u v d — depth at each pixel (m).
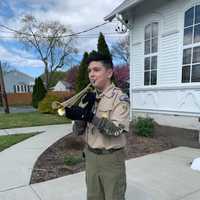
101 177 1.67
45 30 29.66
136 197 2.57
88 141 1.69
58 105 1.45
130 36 8.04
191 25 5.85
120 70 23.14
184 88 5.96
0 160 3.95
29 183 2.98
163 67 6.76
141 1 6.50
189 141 5.14
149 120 6.05
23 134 6.31
